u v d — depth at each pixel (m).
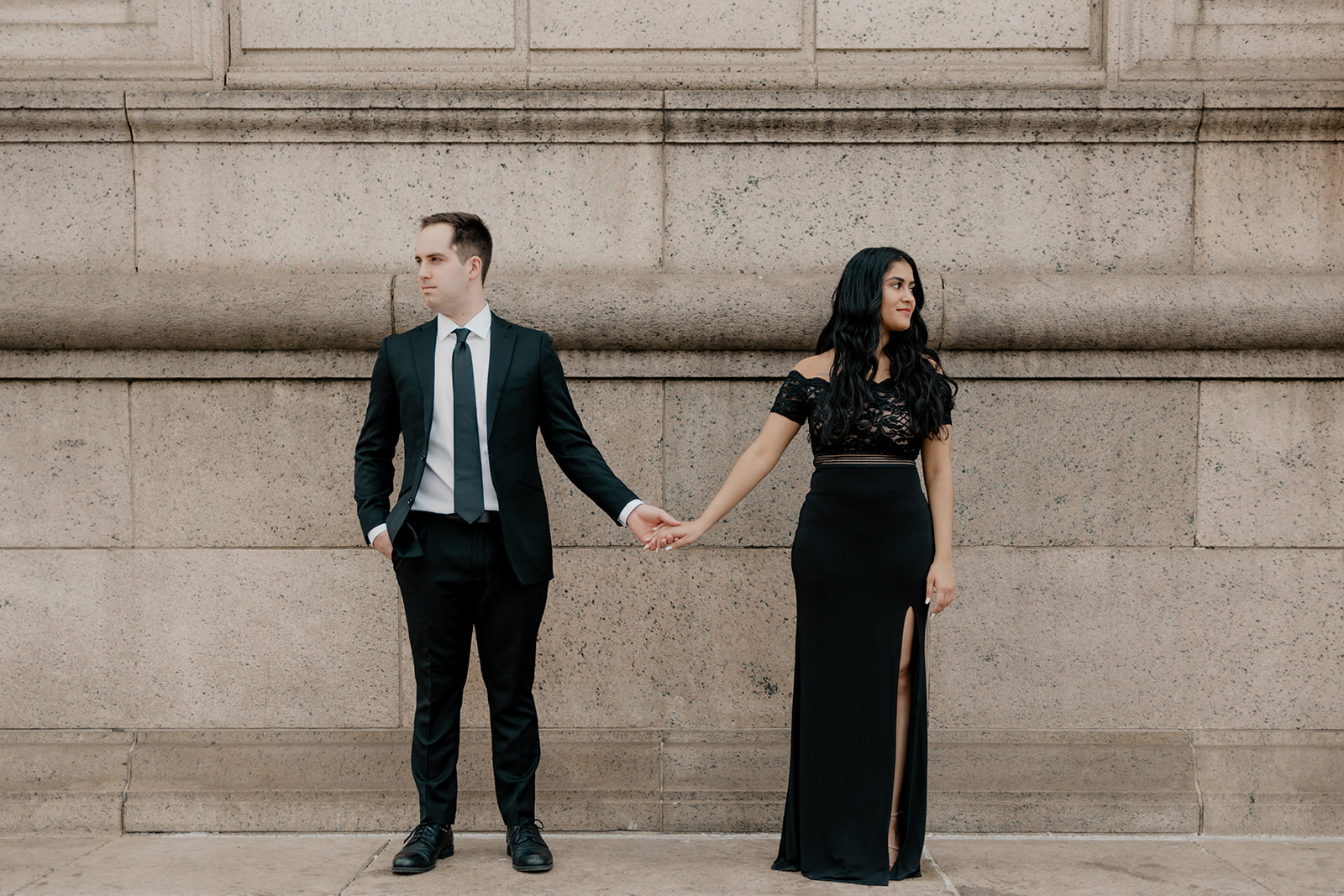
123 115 3.80
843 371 3.16
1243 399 3.80
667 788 3.73
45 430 3.80
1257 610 3.80
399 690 3.80
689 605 3.80
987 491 3.81
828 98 3.79
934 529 3.24
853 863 3.18
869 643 3.17
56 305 3.72
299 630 3.80
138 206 3.86
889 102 3.79
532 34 3.89
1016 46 3.90
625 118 3.81
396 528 3.09
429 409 3.12
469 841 3.62
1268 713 3.80
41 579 3.80
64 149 3.86
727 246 3.87
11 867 3.34
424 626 3.19
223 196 3.86
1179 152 3.84
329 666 3.80
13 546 3.81
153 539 3.81
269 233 3.86
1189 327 3.73
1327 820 3.69
